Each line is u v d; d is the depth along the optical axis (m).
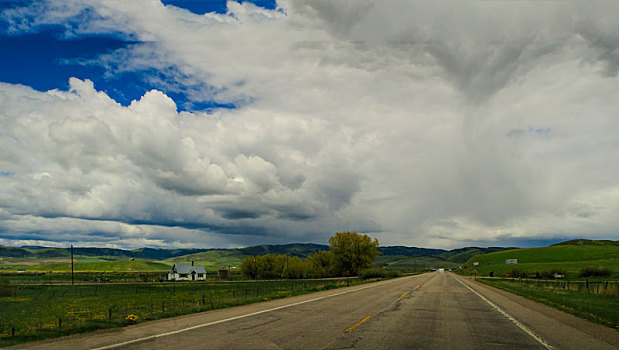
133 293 45.47
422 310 18.36
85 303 31.31
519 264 146.12
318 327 12.51
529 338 11.28
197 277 124.12
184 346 9.33
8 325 16.44
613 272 90.50
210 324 12.95
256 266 118.75
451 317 15.91
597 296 29.05
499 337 11.38
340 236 107.00
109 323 13.09
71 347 9.20
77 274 139.75
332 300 23.31
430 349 9.55
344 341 10.23
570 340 11.02
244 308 18.41
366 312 17.06
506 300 25.19
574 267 109.69
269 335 10.91
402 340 10.57
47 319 19.38
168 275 124.75
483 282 58.59
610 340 11.11
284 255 120.56
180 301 31.22
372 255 106.50
